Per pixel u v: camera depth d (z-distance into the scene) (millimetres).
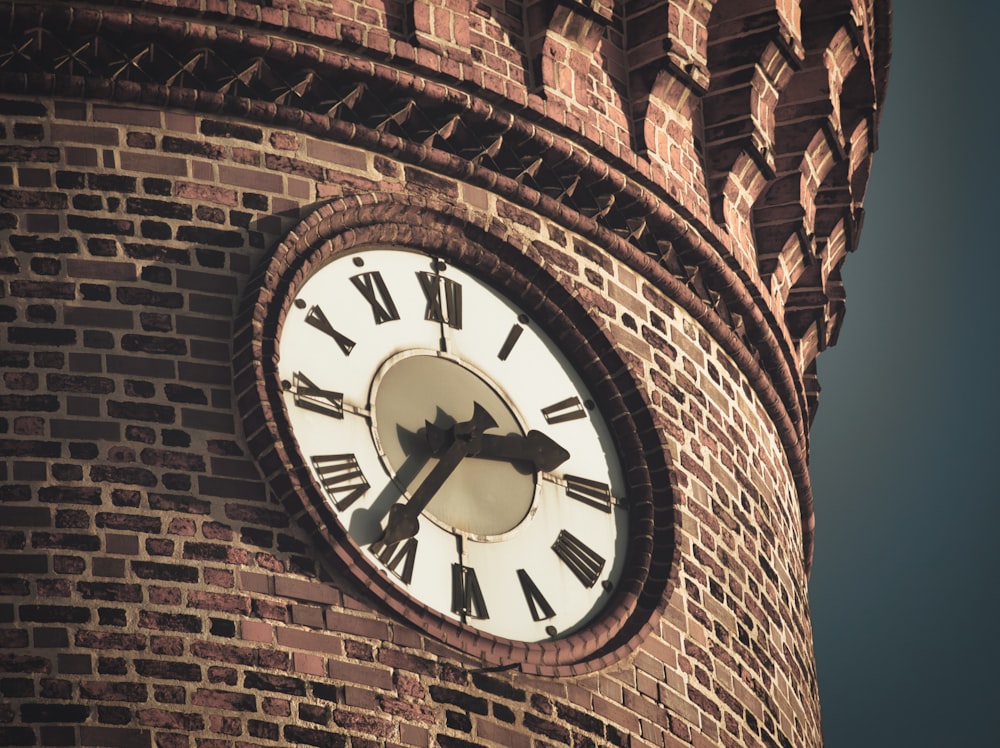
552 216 24312
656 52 25750
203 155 22375
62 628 19469
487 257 23531
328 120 23047
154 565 19984
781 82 26844
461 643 20984
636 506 23375
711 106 26500
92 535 19969
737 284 26109
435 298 23156
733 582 24344
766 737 23906
